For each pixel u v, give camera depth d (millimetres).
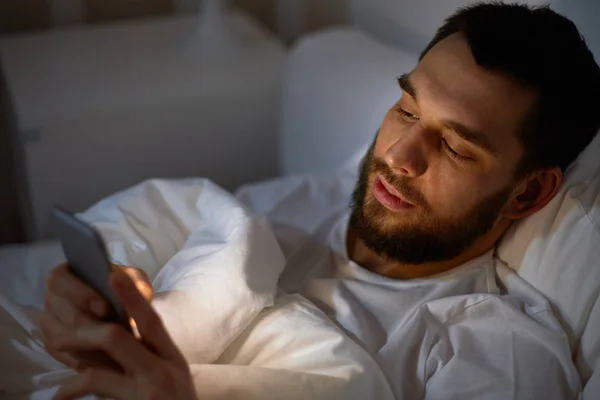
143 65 1579
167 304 750
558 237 828
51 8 1858
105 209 933
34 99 1424
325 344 761
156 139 1510
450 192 808
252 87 1560
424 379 809
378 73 1288
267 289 808
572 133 814
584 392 771
